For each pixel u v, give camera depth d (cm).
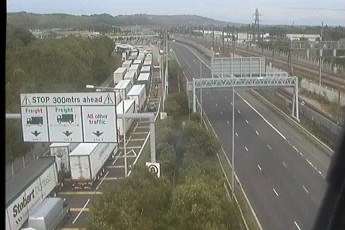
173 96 4081
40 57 4353
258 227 1714
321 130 3331
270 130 3522
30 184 1800
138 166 1692
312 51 6288
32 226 1673
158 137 2602
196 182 1566
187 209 1413
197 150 2497
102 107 1708
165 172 2242
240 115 4138
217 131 3516
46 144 2739
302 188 2188
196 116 3597
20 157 2448
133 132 3512
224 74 3812
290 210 1902
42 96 1714
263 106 4597
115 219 1366
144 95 4550
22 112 1733
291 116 3978
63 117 1725
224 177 2227
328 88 3988
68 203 2092
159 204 1512
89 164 2242
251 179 2355
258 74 3828
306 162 2650
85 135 1728
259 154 2844
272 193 2127
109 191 1499
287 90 4497
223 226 1359
